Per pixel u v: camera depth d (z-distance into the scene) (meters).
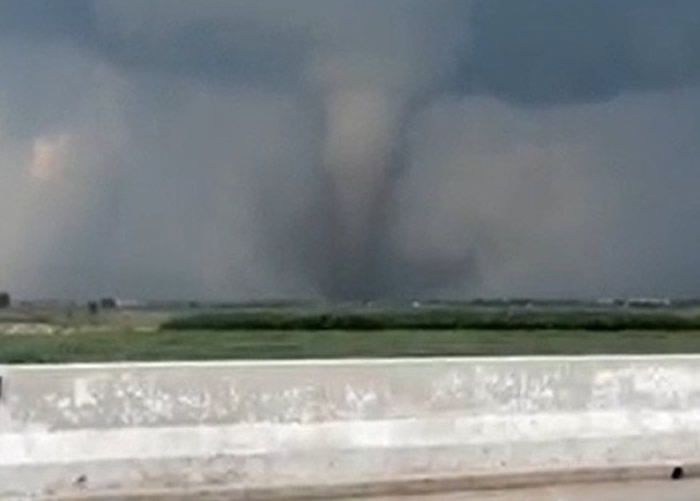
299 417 10.69
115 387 10.22
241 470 10.42
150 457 10.18
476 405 11.30
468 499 10.62
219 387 10.48
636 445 11.84
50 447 9.96
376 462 10.83
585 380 11.77
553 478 11.38
